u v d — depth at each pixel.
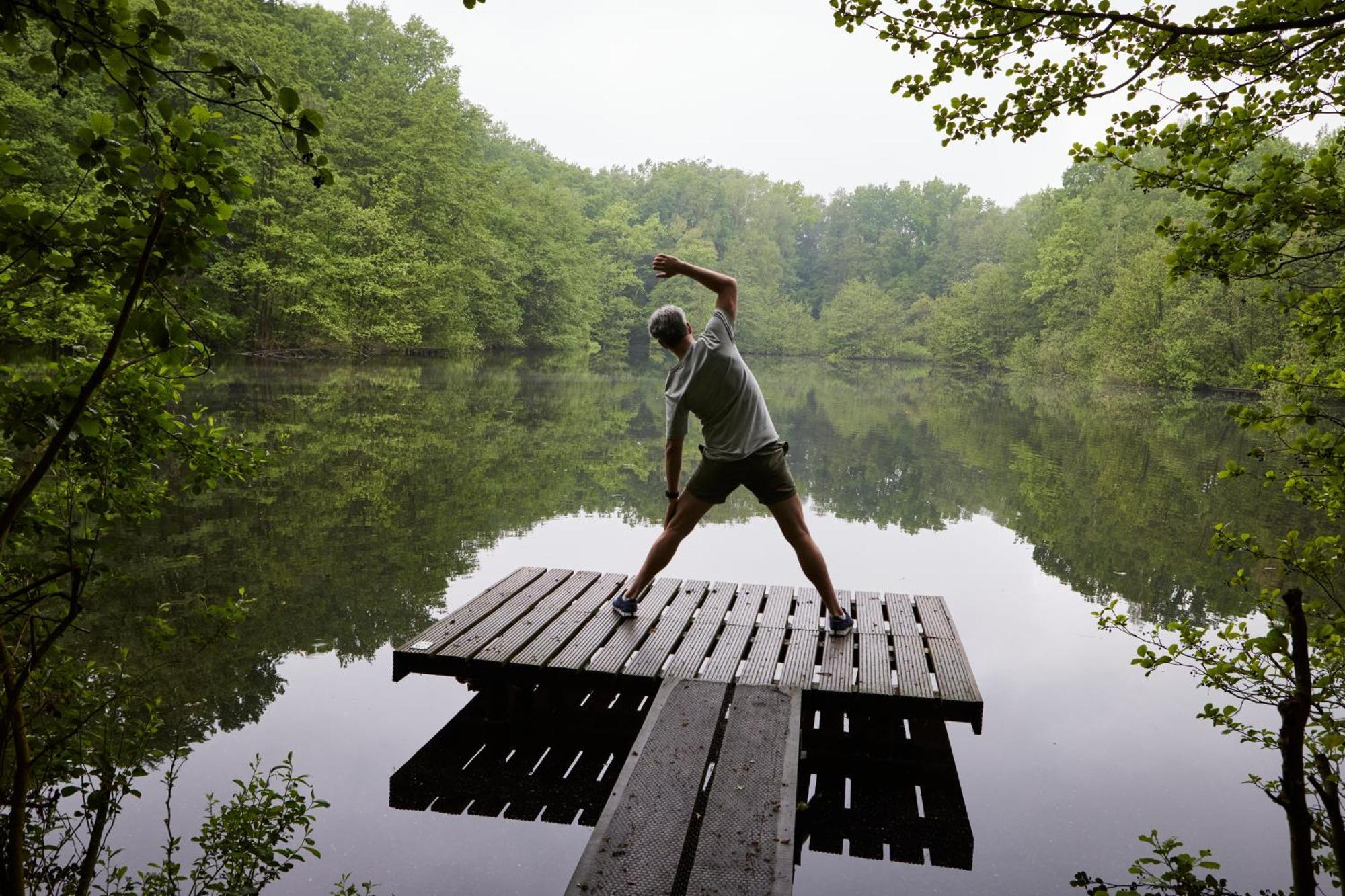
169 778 3.25
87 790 3.02
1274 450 2.90
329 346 32.72
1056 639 5.49
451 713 3.97
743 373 4.05
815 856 2.96
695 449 13.72
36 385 2.21
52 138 19.98
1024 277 58.84
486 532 7.73
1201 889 2.78
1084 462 13.92
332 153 33.22
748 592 5.04
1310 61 2.76
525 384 25.72
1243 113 2.80
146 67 1.84
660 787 2.90
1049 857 2.97
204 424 3.04
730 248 85.56
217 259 28.11
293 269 29.27
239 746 3.55
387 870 2.75
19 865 2.01
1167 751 3.86
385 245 33.78
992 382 42.28
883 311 74.62
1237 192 2.76
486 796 3.25
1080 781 3.55
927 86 3.14
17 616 2.18
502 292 47.22
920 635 4.37
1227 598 6.48
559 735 3.79
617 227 70.81
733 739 3.22
